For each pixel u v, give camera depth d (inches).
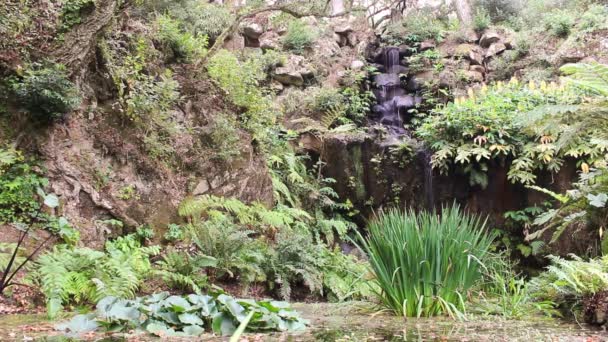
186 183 235.6
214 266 196.7
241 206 236.5
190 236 215.3
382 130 363.6
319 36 440.1
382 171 335.9
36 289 148.3
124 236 201.5
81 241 183.9
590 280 110.8
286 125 359.9
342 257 253.1
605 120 165.0
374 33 477.7
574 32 383.6
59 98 186.5
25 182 178.5
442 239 115.5
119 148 212.4
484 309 119.8
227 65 289.0
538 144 288.7
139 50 235.1
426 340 76.5
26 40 197.6
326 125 362.3
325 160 345.1
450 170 313.7
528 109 303.4
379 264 119.2
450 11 575.8
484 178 302.2
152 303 93.1
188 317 88.7
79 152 200.8
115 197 204.5
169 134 235.6
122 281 155.5
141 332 86.1
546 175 290.0
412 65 424.2
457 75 405.4
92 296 148.9
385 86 420.8
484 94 342.6
